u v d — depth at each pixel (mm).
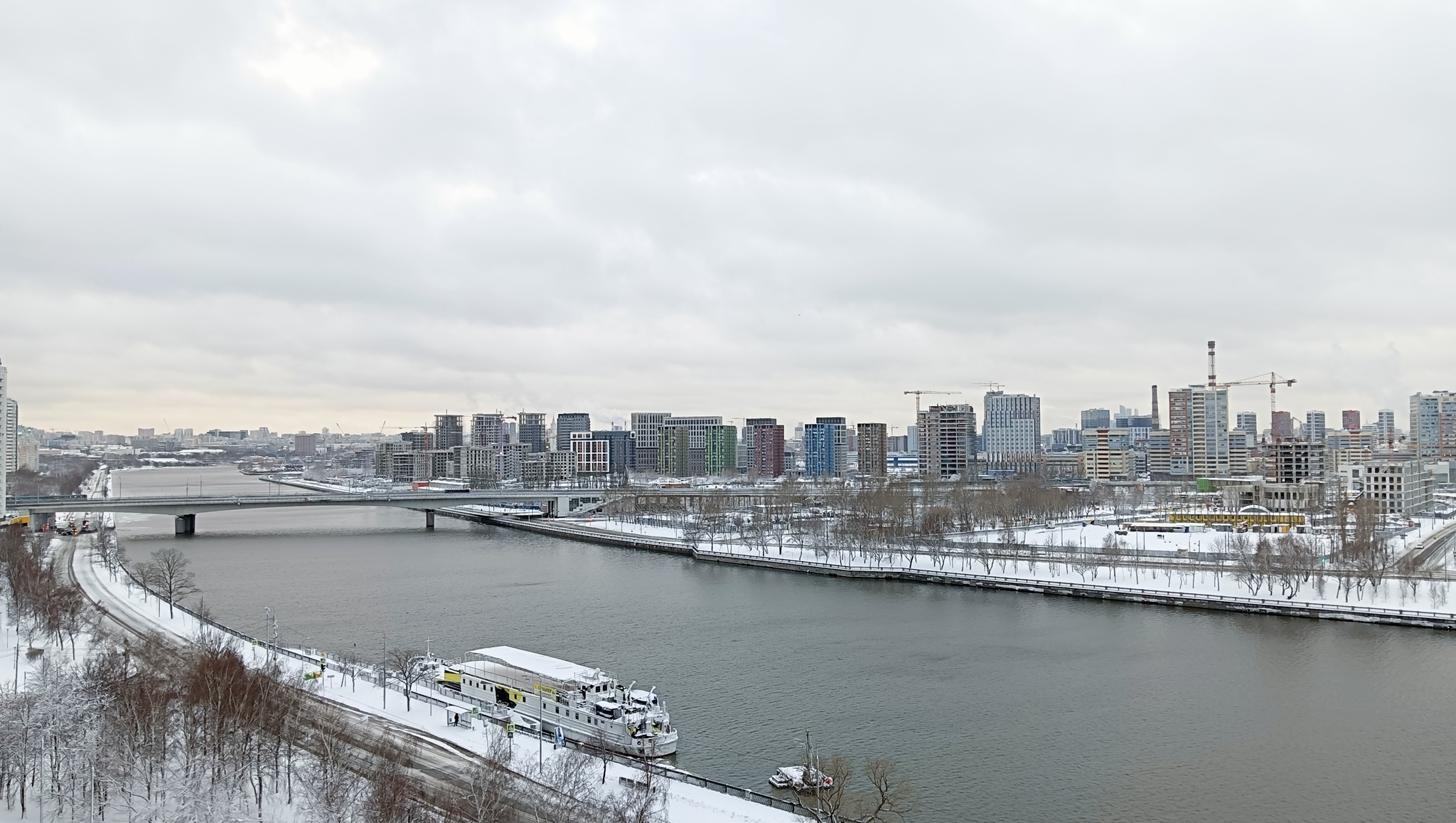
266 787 153125
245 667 191875
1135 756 196875
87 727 151750
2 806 144375
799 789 175000
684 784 166250
